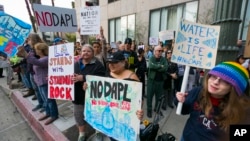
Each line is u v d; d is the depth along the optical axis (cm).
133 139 199
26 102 484
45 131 344
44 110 419
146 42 1196
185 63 192
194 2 907
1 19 374
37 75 353
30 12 952
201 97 145
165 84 419
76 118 286
